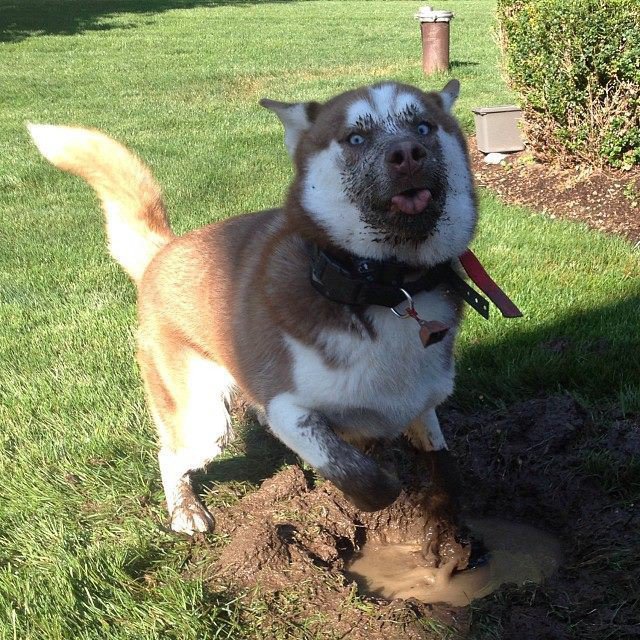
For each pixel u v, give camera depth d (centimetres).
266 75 569
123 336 181
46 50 710
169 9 1076
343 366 103
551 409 138
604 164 264
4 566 115
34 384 162
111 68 614
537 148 286
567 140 269
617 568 108
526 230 231
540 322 171
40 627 102
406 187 95
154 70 602
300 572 110
